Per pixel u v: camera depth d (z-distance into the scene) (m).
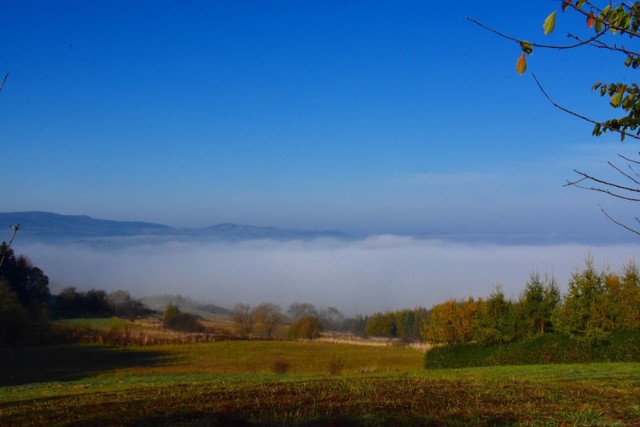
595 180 3.58
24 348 49.69
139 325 73.62
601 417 10.44
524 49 3.51
